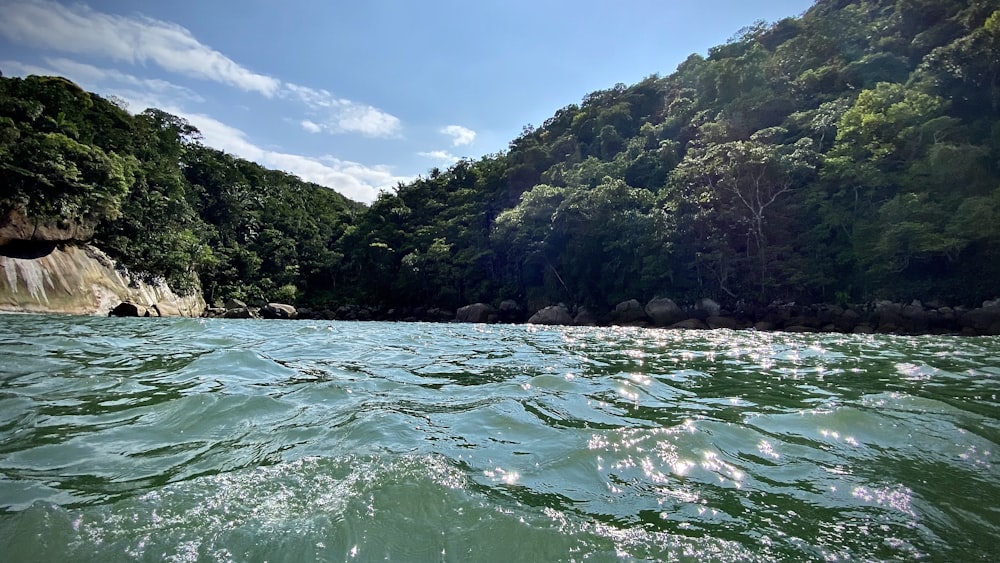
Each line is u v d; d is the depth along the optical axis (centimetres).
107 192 3244
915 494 293
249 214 6400
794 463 341
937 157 2819
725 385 642
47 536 222
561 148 6047
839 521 258
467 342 1298
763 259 3178
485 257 4738
